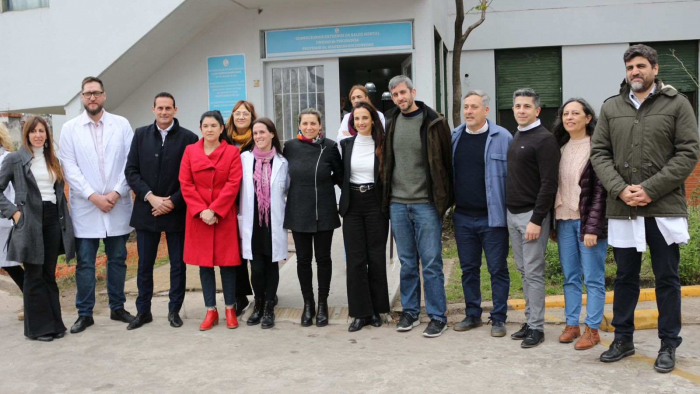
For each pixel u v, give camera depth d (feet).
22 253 15.49
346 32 27.89
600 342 14.58
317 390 11.96
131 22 26.61
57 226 16.40
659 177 12.09
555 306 17.94
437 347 14.61
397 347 14.69
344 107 29.45
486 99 15.08
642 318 15.76
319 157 16.49
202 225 16.49
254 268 16.92
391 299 18.13
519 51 36.40
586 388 11.65
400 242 16.05
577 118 13.97
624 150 12.63
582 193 13.70
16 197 15.69
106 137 17.28
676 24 34.86
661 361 12.47
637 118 12.51
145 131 17.02
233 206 16.71
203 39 28.99
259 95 28.73
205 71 29.09
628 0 35.06
